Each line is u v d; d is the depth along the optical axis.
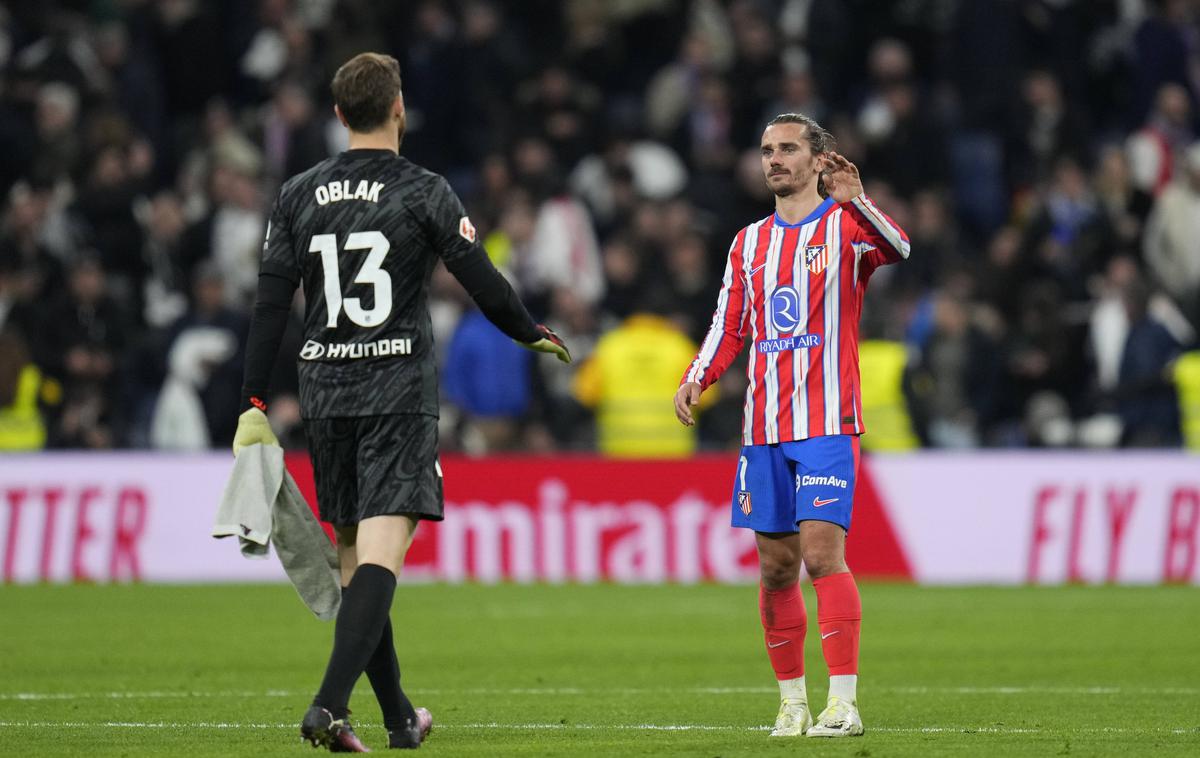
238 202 62.19
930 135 66.44
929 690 28.50
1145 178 67.69
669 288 60.47
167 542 52.75
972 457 54.06
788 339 21.67
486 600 47.22
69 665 32.34
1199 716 24.66
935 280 62.22
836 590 21.33
